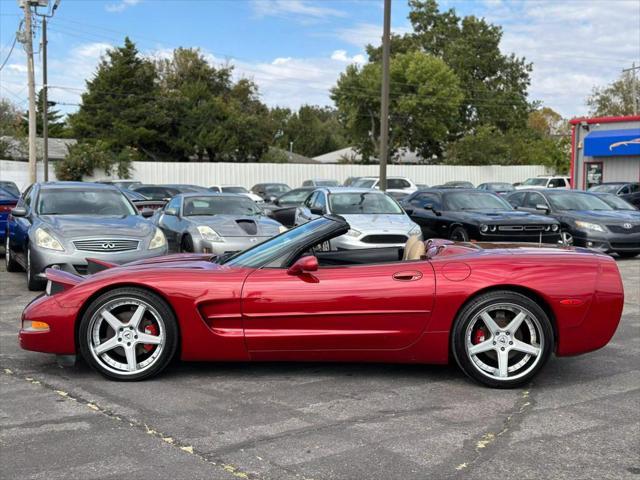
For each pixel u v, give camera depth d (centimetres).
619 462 362
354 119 5359
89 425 417
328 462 360
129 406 454
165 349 500
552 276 492
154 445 384
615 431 409
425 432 406
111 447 381
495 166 4553
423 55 5288
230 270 509
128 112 5016
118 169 3759
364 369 548
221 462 360
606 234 1320
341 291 491
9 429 411
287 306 492
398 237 1109
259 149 5438
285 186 3275
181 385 502
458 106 5362
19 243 1028
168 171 3844
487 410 448
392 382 512
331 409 449
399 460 363
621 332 698
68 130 6253
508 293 486
